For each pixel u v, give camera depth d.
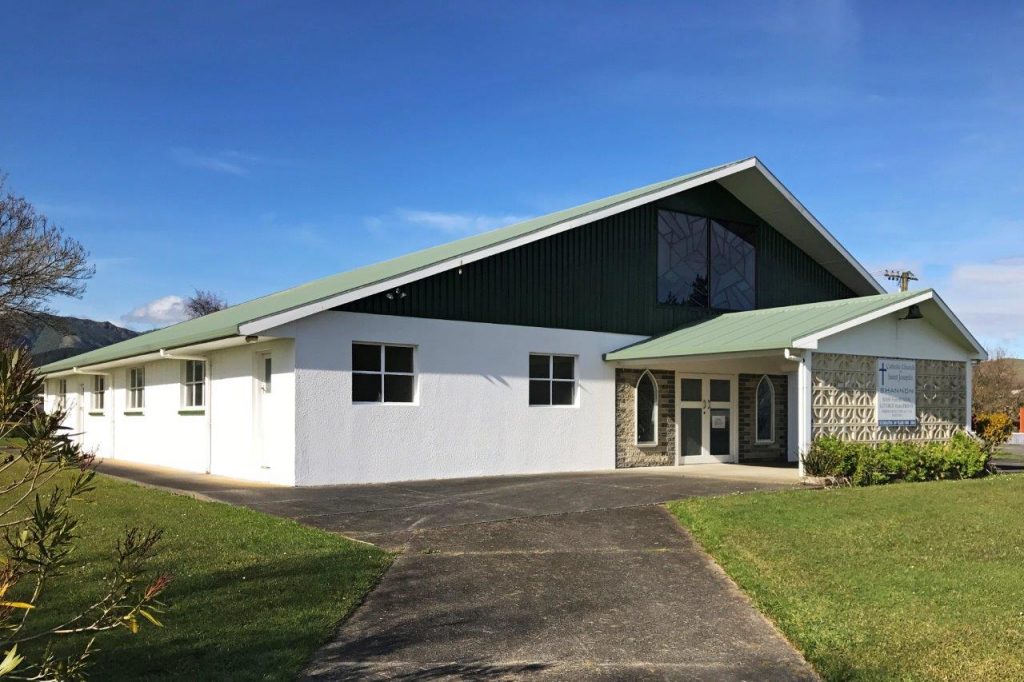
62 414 3.80
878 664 5.66
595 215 17.12
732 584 7.57
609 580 7.61
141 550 4.35
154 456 18.98
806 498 11.77
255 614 6.16
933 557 8.47
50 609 6.12
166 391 18.53
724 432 19.70
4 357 3.63
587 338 17.45
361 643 5.89
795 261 21.41
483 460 15.58
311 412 13.47
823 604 6.89
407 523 9.77
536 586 7.36
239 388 15.05
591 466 17.33
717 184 19.84
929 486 13.66
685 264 19.34
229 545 8.14
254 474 14.47
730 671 5.57
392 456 14.34
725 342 15.65
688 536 9.35
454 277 15.41
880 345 15.83
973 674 5.52
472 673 5.41
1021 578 7.68
